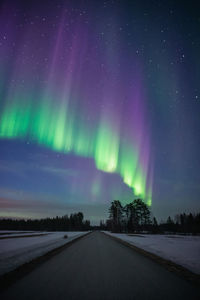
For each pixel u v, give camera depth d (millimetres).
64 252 13117
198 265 8391
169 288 5234
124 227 85625
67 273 6832
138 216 79812
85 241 25062
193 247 17516
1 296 4473
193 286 5418
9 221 112688
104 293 4789
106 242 23578
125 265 8578
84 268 7793
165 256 11312
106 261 9648
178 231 88312
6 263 8031
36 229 111250
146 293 4816
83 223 156750
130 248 16500
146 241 26297
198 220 87625
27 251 12375
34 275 6453
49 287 5180
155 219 85688
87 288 5164
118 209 90125
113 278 6262
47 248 14562
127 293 4809
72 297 4477
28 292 4754
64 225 129625
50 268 7652
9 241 21406
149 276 6566
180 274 6844
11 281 5699
